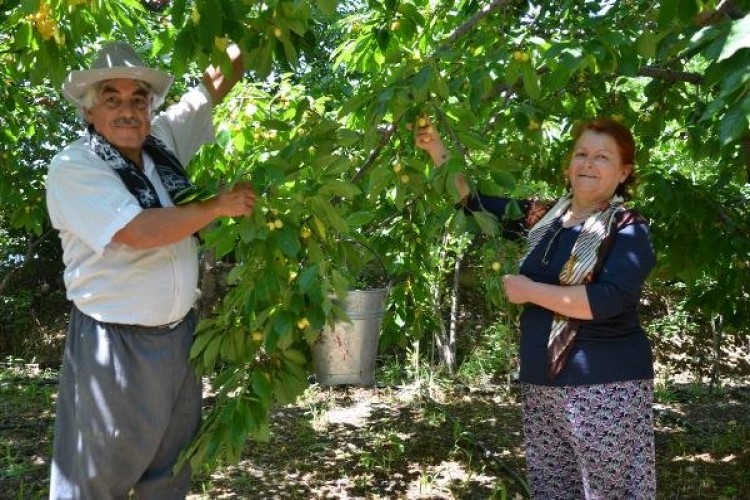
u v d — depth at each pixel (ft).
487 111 11.34
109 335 8.05
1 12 9.80
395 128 8.73
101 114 7.97
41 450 17.29
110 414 8.05
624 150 8.54
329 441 18.29
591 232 8.33
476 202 9.14
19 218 14.73
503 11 10.78
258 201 7.19
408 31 11.39
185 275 8.29
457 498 14.83
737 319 16.03
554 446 8.83
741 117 5.47
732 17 8.10
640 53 8.36
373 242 12.26
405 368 24.84
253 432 7.90
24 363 27.22
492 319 28.45
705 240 13.58
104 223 7.55
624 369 8.25
